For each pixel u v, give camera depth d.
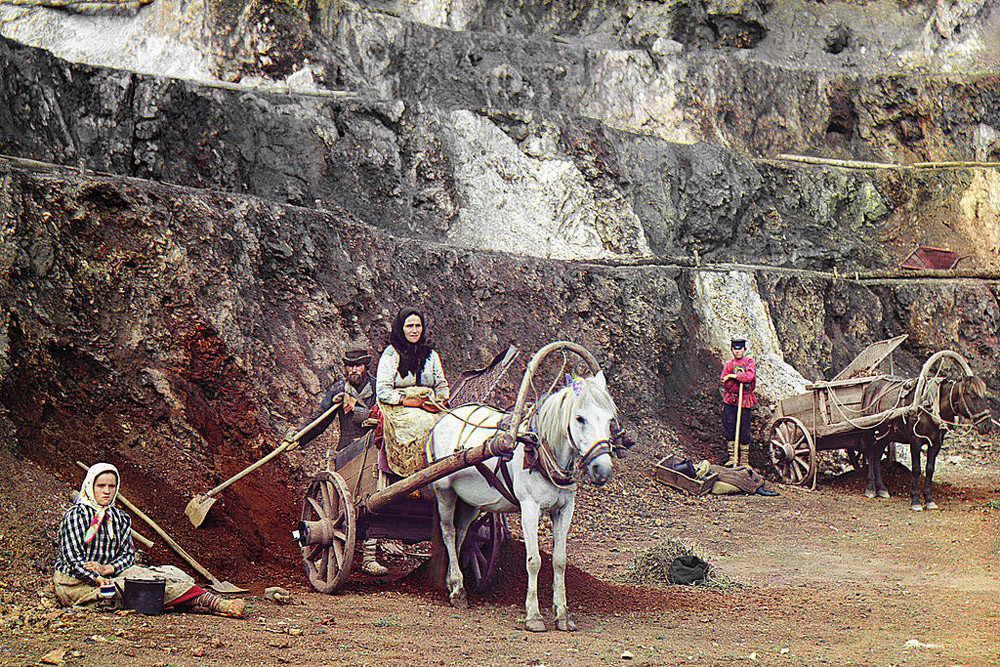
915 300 23.06
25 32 19.59
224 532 9.05
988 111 26.94
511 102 23.53
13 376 9.41
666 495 14.78
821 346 21.70
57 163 14.70
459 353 16.23
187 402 10.84
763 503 14.60
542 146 21.22
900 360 22.80
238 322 12.25
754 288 21.02
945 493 15.38
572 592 8.23
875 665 6.22
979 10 28.80
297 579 8.50
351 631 6.56
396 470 8.00
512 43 24.78
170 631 6.04
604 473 6.42
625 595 8.41
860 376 16.56
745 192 23.53
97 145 15.55
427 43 23.12
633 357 18.53
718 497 14.98
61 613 6.15
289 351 13.01
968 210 25.41
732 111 26.53
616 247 20.91
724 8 28.25
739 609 8.09
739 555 10.97
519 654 6.20
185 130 16.61
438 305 16.33
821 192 24.78
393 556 9.91
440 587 8.35
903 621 7.68
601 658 6.17
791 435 16.50
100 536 6.54
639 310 18.91
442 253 16.88
